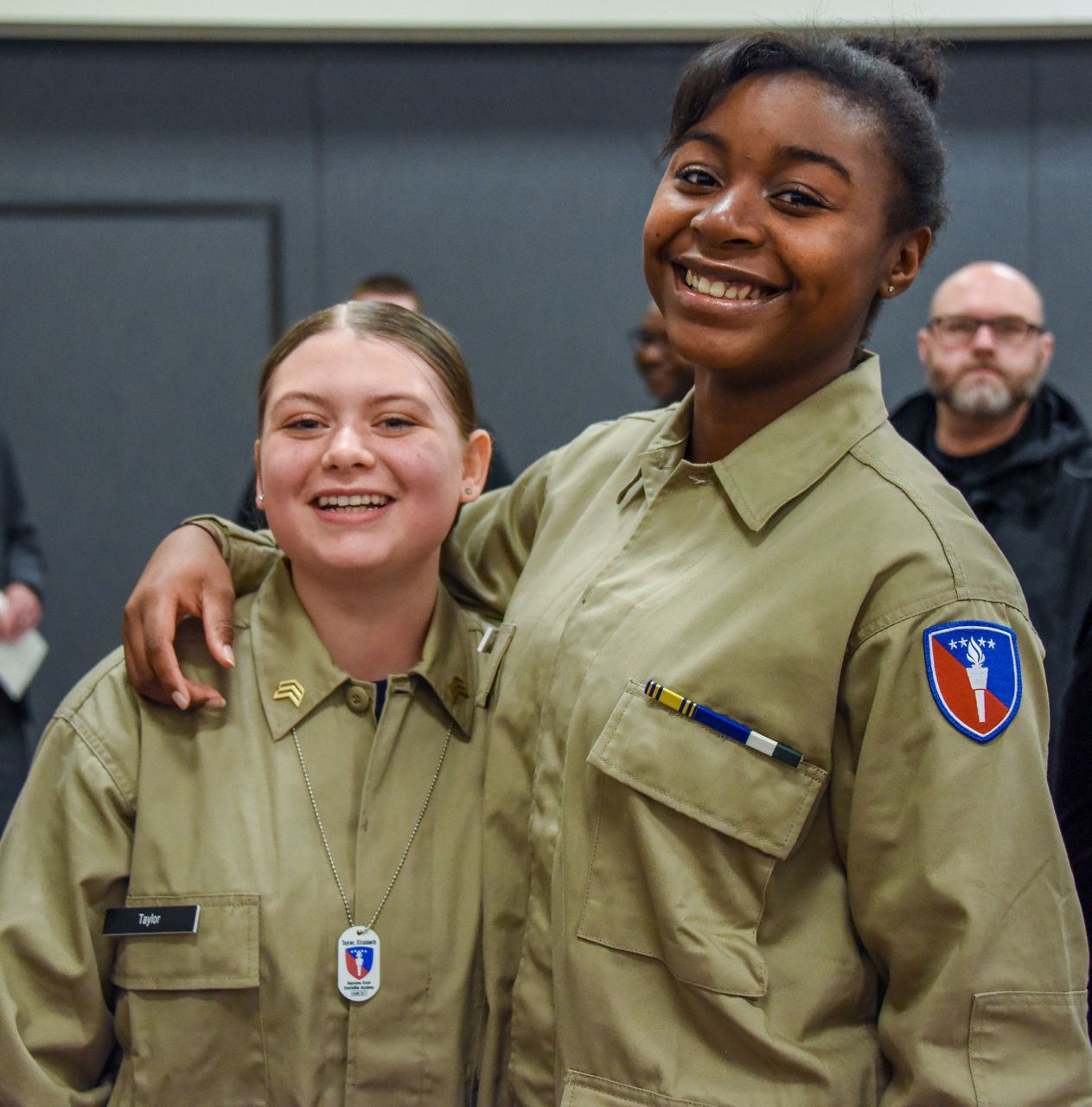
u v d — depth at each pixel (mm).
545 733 1184
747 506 1142
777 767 1071
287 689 1247
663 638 1113
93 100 3408
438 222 3457
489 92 3383
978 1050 1008
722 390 1202
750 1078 1056
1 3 3010
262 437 1268
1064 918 1056
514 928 1223
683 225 1133
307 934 1162
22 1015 1146
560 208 3438
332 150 3436
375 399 1197
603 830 1108
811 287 1088
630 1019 1077
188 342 3570
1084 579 2348
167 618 1213
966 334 2529
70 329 3553
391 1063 1173
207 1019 1146
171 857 1174
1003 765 1031
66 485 3639
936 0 2922
